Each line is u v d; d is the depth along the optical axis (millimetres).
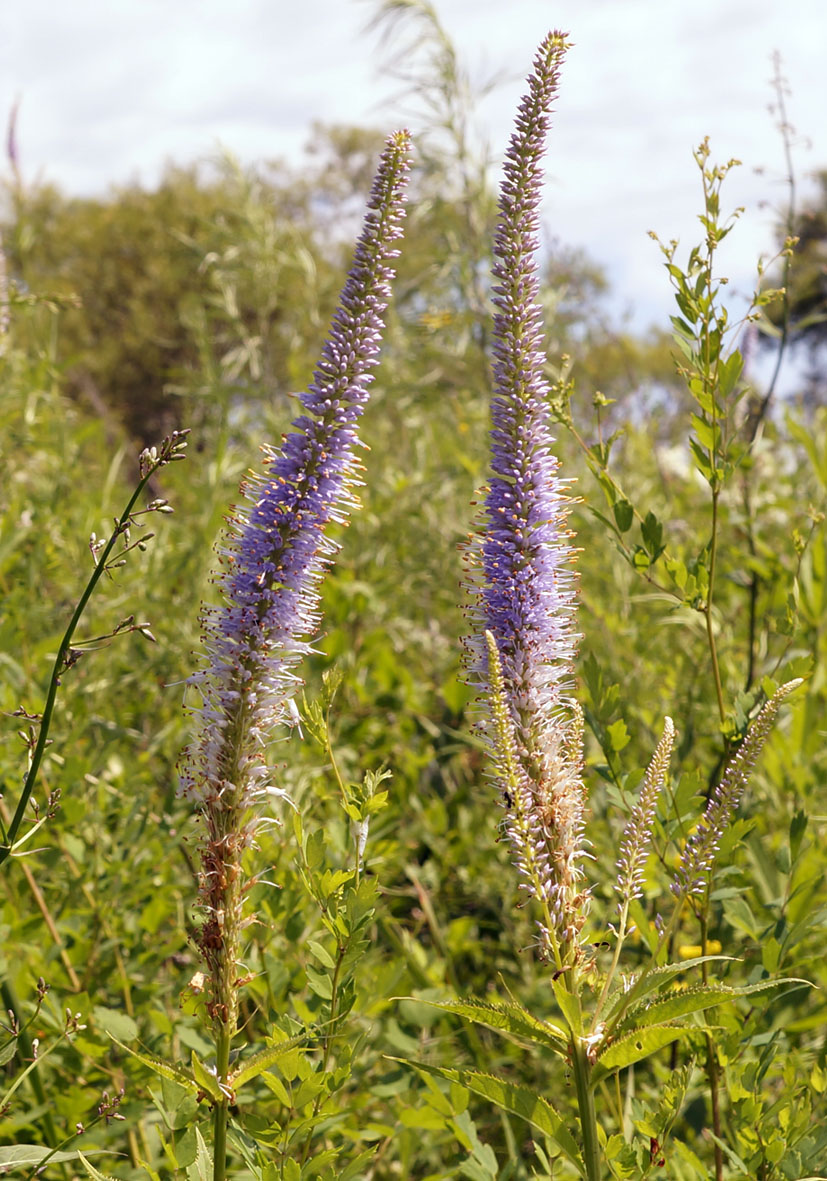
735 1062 3330
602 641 6324
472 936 5527
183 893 4926
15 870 4801
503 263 2744
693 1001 2479
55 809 2723
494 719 2641
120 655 6234
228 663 2670
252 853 3590
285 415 7812
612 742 3486
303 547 2682
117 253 36281
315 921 4117
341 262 25797
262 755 2719
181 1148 2719
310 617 2734
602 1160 2768
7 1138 3678
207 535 6148
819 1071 3209
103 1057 3955
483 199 7707
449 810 6355
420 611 8555
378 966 4449
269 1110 3717
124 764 5578
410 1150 3736
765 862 4160
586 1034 2590
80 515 6477
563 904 2648
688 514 7977
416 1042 3910
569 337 8570
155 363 32625
